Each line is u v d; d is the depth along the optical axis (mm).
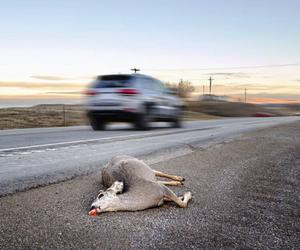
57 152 8680
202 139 12141
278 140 12047
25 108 39344
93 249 3236
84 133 14031
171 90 17938
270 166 7441
